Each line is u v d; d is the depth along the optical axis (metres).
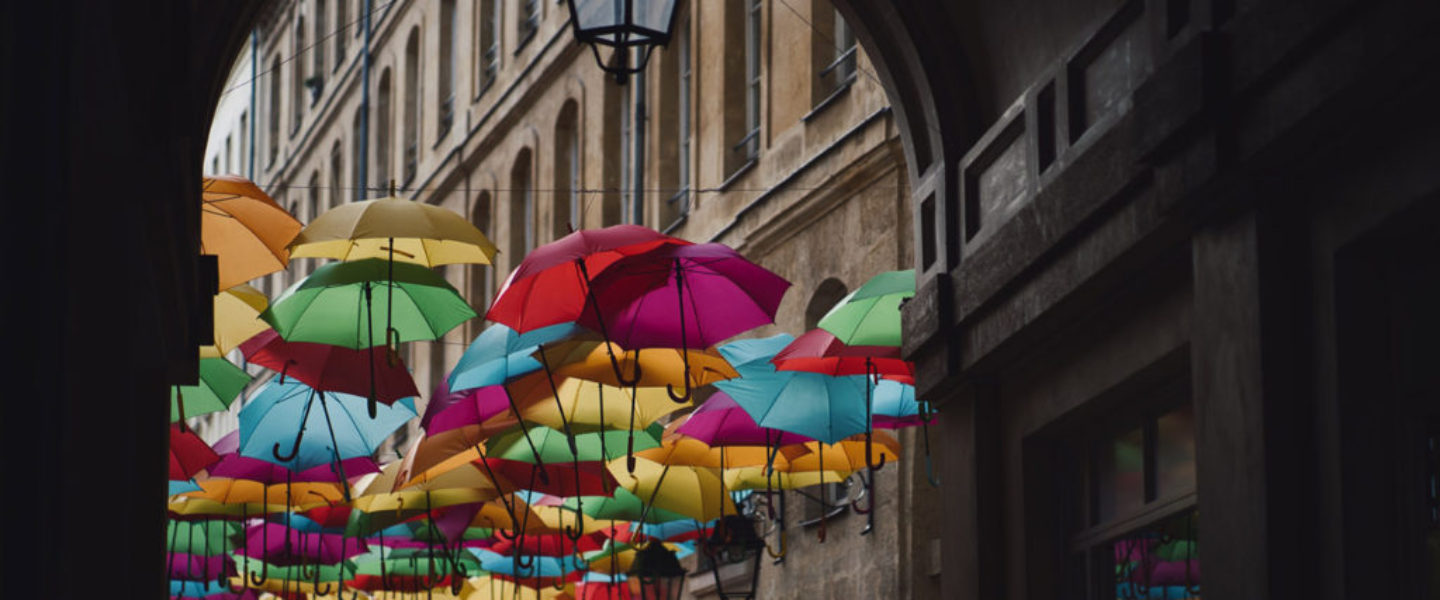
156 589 7.76
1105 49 8.26
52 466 3.12
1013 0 9.50
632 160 25.03
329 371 10.92
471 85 32.28
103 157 3.95
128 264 5.01
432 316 10.97
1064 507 9.78
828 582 17.89
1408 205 5.96
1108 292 8.39
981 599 9.96
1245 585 6.68
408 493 13.83
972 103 10.27
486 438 12.02
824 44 18.94
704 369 10.74
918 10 10.25
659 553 15.07
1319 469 6.51
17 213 3.07
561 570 17.20
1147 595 8.68
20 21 3.09
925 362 10.42
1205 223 7.14
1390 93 5.82
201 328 8.40
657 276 9.81
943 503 10.58
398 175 36.38
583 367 10.51
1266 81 6.39
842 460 12.81
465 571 16.11
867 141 17.16
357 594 20.11
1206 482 7.07
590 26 9.08
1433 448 6.48
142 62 5.01
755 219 19.94
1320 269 6.55
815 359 10.98
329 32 42.09
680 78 23.88
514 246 29.89
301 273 44.47
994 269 9.29
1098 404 9.01
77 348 3.50
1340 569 6.32
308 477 13.06
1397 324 6.45
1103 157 7.81
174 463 11.64
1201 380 7.15
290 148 45.53
